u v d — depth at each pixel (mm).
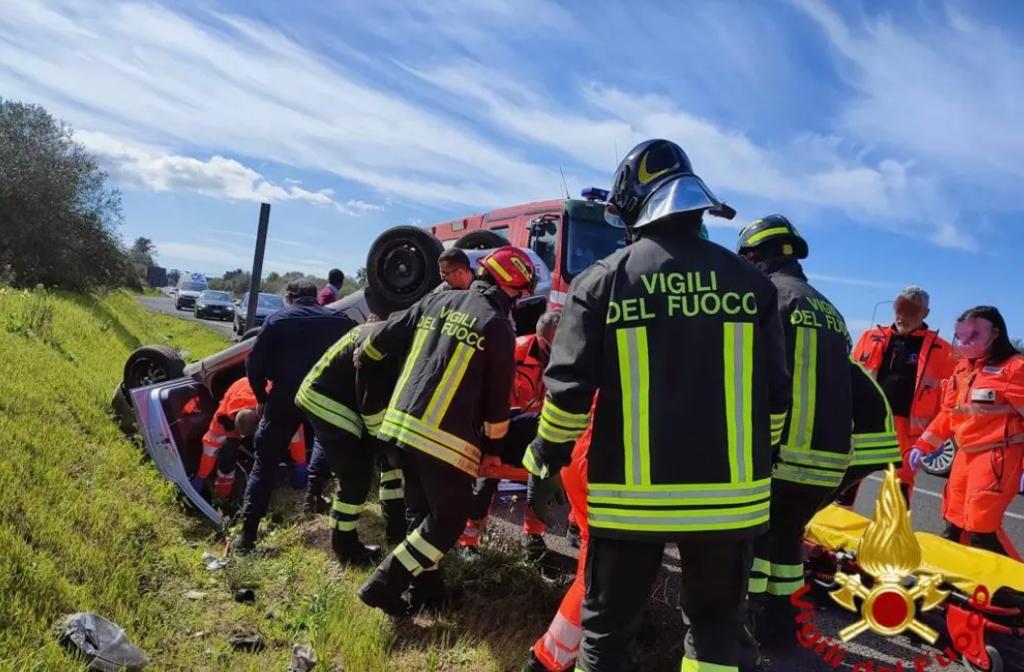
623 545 2484
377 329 4109
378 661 3416
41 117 20188
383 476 4926
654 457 2389
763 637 3732
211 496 5820
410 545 3715
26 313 9195
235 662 3385
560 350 2521
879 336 5633
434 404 3691
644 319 2453
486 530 5000
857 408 3875
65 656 2953
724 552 2439
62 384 6539
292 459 6426
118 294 25766
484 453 3857
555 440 2555
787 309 3543
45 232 19312
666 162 2701
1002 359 4461
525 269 3965
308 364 5078
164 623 3609
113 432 6137
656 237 2604
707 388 2416
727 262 2588
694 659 2479
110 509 4574
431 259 7527
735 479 2395
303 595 4156
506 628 3797
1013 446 4391
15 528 3676
